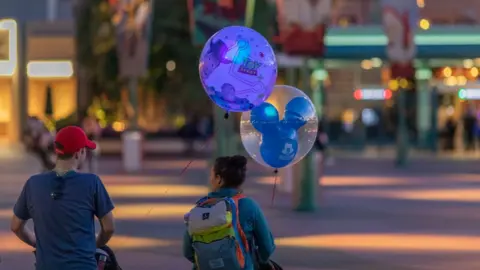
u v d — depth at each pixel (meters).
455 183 33.12
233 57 9.53
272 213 22.81
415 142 62.34
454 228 20.12
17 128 65.00
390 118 68.06
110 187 31.00
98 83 60.22
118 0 36.72
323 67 53.91
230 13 18.75
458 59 53.72
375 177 36.09
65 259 7.64
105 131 53.34
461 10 63.06
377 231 19.53
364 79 72.31
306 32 20.80
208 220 7.83
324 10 20.73
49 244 7.69
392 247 17.23
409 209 24.05
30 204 7.80
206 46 9.74
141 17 36.75
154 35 56.16
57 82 65.06
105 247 8.55
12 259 15.73
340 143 65.12
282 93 10.02
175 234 18.95
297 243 17.72
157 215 22.45
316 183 23.69
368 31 52.88
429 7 63.34
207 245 7.84
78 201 7.71
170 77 57.56
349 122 66.25
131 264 15.23
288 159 9.98
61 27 64.88
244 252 7.91
